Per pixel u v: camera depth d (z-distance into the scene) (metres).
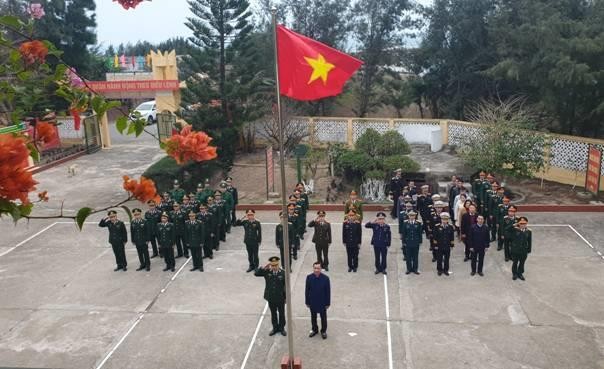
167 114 22.14
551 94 18.75
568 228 14.92
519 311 10.26
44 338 9.91
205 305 10.97
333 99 30.16
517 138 16.97
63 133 27.45
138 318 10.53
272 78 26.97
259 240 12.51
